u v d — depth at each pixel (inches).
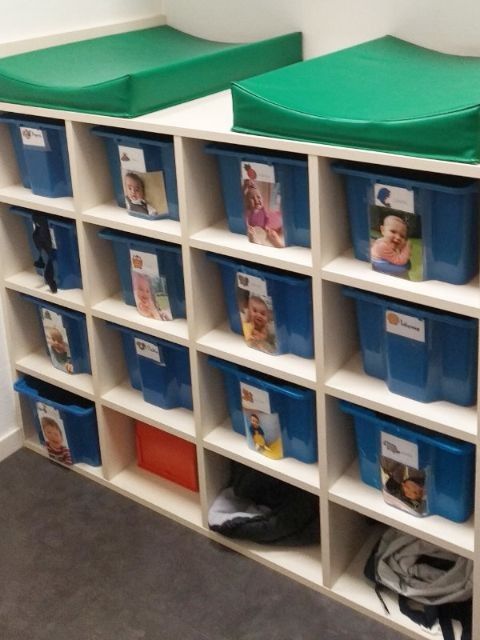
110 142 83.0
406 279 67.8
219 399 87.7
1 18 88.8
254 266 77.1
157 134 78.8
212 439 86.4
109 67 84.1
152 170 79.3
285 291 76.6
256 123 68.9
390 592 81.2
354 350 78.7
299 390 78.0
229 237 77.3
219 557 87.7
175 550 89.0
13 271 97.3
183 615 81.1
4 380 101.5
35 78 82.8
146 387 91.5
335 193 69.9
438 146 60.6
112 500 96.3
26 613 82.0
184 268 79.4
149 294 85.4
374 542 87.0
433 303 65.2
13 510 95.4
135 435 99.6
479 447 67.3
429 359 69.9
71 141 81.7
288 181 71.9
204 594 83.4
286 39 91.0
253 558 87.1
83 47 92.4
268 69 90.7
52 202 87.7
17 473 101.3
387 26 86.4
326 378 75.0
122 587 84.6
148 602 82.7
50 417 98.1
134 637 78.9
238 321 82.4
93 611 82.0
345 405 76.0
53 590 84.6
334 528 81.0
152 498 94.9
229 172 75.5
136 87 76.2
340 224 71.7
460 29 81.7
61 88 79.5
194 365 83.4
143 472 99.1
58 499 96.9
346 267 70.4
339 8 89.0
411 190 64.1
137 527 92.3
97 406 94.4
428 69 76.0
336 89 70.5
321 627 79.2
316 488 79.2
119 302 90.4
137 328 86.6
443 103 63.9
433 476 73.6
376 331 73.2
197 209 77.7
